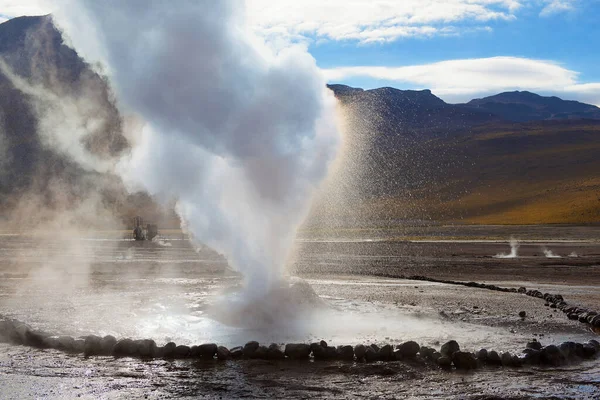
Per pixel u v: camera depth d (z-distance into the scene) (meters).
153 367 11.34
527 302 20.61
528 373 11.18
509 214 143.88
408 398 9.55
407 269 34.72
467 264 38.56
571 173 183.38
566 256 46.66
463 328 15.45
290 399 9.41
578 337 14.55
